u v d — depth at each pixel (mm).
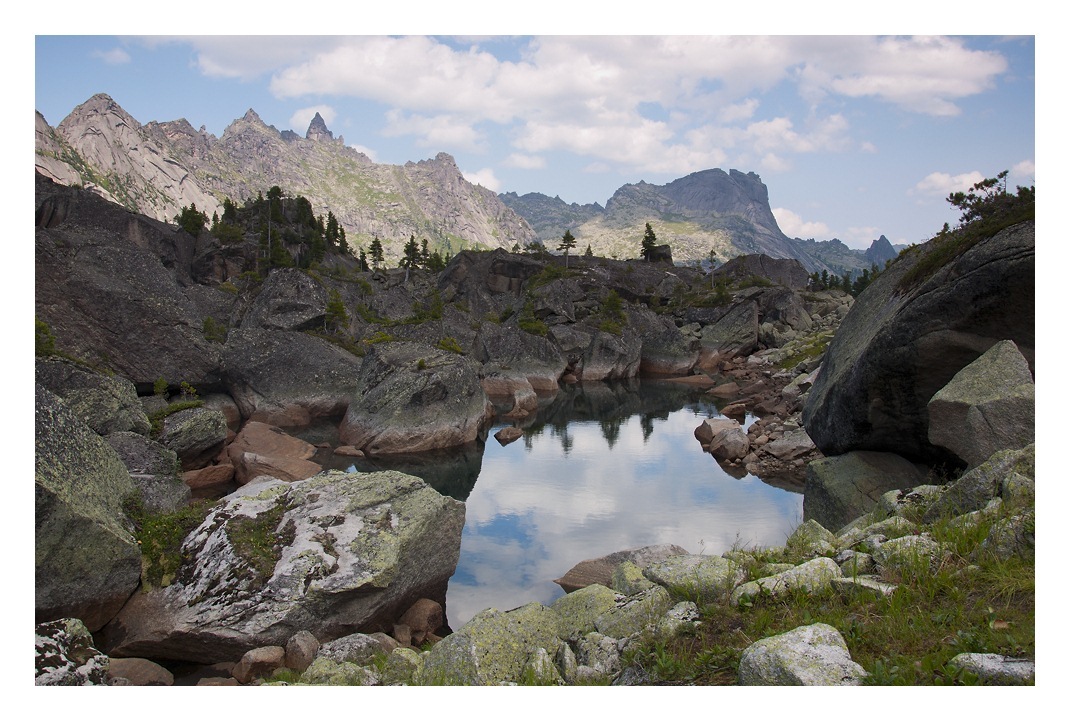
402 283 118125
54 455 12438
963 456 12711
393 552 14000
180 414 26812
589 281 104750
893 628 7637
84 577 11898
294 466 27719
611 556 19141
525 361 62281
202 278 81312
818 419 20125
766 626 8453
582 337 70562
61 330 32844
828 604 8680
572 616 11102
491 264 114438
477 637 9602
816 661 6992
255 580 13039
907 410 16562
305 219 126125
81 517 11844
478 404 40281
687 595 10430
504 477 30266
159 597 12969
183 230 87938
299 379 40156
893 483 16625
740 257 135375
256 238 94375
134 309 34875
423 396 36031
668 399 55656
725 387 58406
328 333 49562
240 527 14031
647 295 107000
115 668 11555
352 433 35500
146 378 35000
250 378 38969
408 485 15891
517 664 9680
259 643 12445
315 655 11953
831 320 86125
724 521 23641
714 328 83062
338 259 112938
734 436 33844
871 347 16719
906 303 16359
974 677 6531
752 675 7246
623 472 31094
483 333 63969
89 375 23734
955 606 7852
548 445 37344
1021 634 7035
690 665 8125
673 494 27281
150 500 18656
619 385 64625
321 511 14750
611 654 9461
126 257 35969
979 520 9523
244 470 26875
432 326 63094
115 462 14422
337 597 13125
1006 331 14555
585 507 25516
